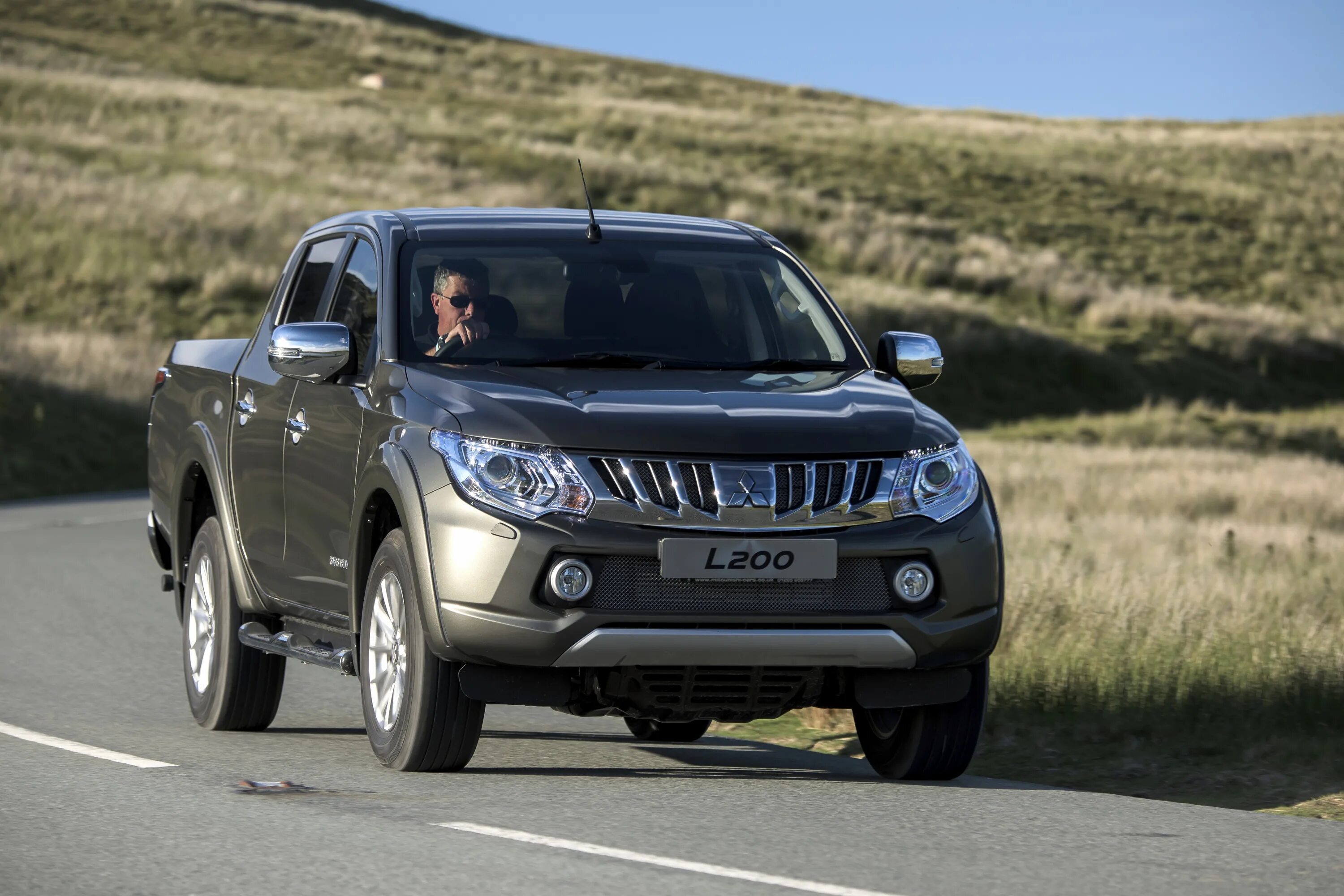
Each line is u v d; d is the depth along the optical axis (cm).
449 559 1489
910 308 10412
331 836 1343
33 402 6625
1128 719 2017
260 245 10281
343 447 1681
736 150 16550
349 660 1680
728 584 1477
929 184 16250
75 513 5047
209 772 1634
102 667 2411
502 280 1748
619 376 1631
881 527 1509
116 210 10350
